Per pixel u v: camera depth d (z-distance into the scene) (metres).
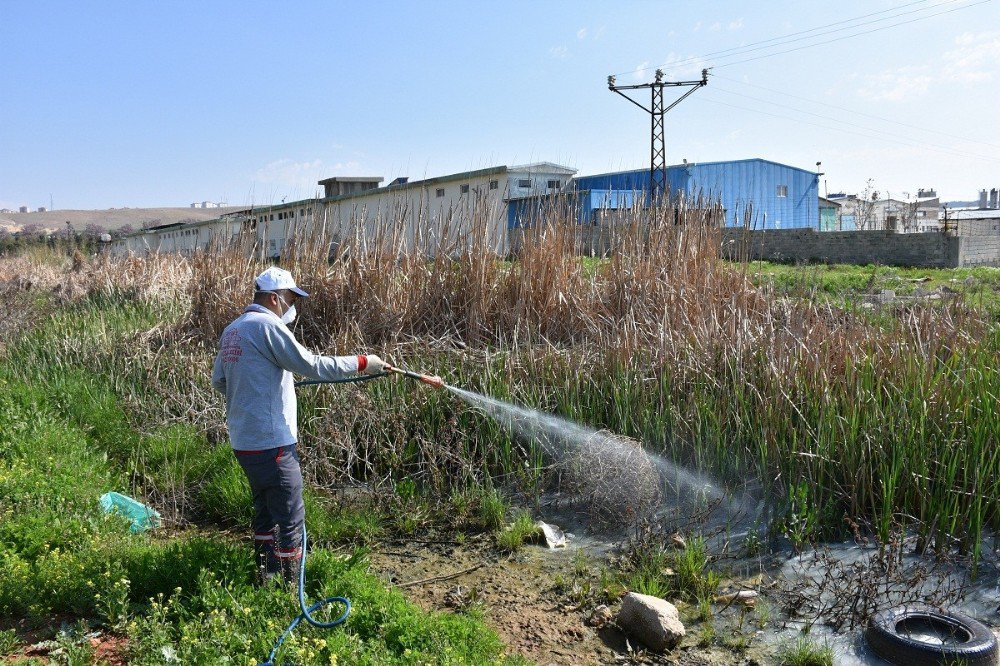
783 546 6.12
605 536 6.48
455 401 8.04
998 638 4.76
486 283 10.34
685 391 7.62
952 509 5.96
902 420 6.38
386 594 4.86
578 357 8.45
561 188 11.48
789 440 6.78
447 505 7.05
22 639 4.48
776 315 8.70
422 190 11.14
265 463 5.01
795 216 39.84
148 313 14.47
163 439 8.26
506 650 4.76
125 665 4.18
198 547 5.17
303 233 11.72
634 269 10.09
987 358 6.95
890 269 25.41
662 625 4.81
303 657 4.00
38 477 6.78
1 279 21.62
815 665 4.64
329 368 5.16
